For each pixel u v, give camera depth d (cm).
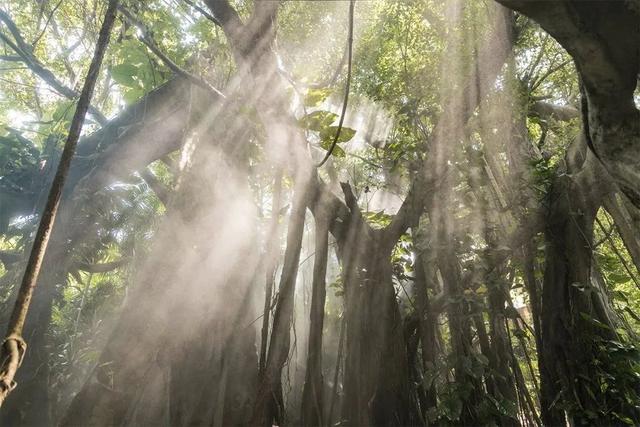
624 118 530
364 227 855
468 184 870
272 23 723
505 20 785
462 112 805
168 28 845
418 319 862
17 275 1128
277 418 730
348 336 822
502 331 847
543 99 1155
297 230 778
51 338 1134
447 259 818
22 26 1395
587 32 468
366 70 848
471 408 757
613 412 796
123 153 1170
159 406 752
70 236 1184
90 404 672
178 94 1144
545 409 857
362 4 815
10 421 1011
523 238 887
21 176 1204
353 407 786
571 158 968
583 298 888
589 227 919
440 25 816
